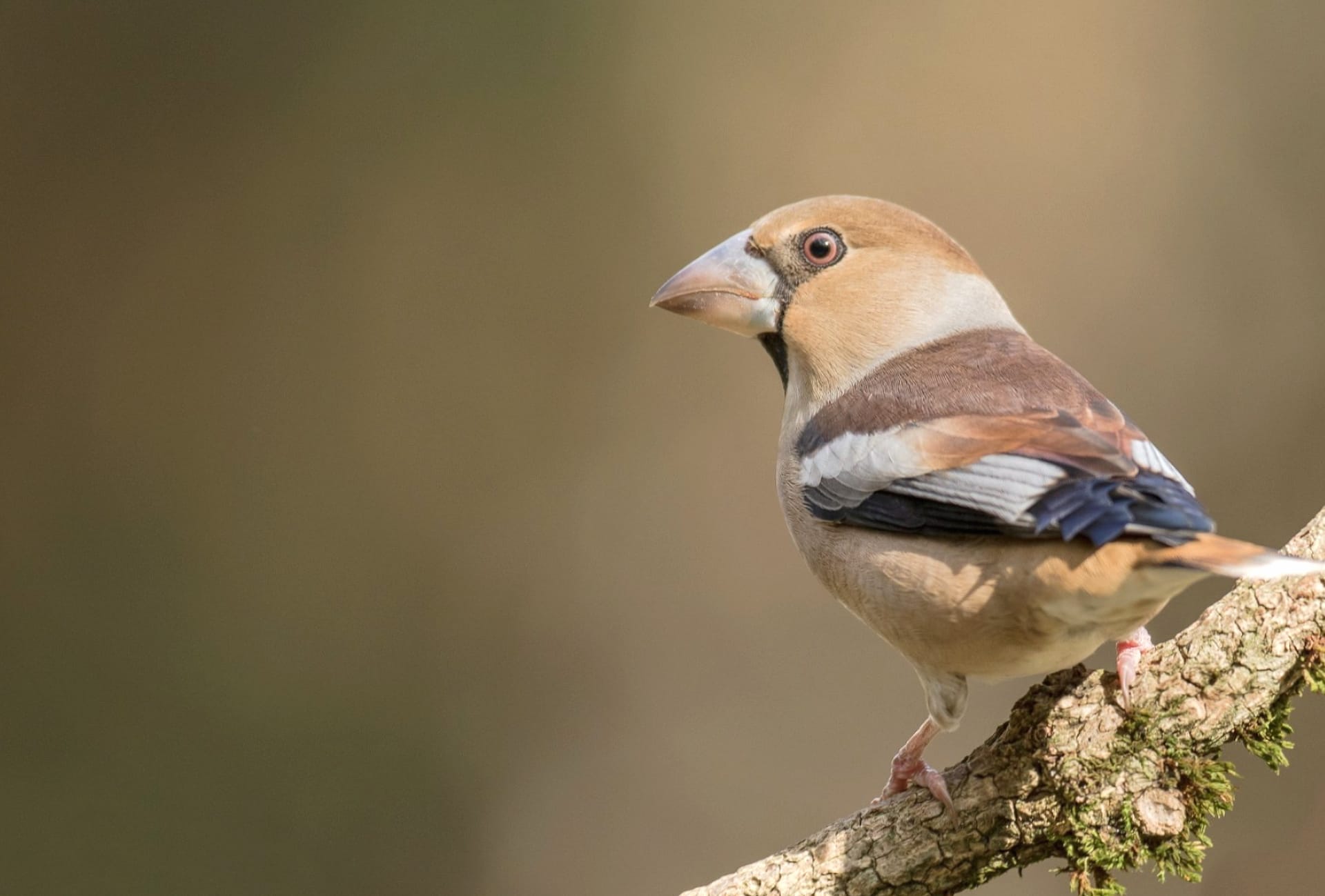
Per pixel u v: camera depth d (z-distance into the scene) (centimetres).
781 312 682
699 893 566
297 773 1319
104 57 1441
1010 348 643
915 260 677
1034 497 517
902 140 1490
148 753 1309
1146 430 1393
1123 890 529
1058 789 532
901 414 596
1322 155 1430
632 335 1473
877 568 570
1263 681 527
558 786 1344
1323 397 1376
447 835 1316
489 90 1498
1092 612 519
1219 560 478
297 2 1480
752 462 1422
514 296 1477
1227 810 529
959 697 576
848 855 556
